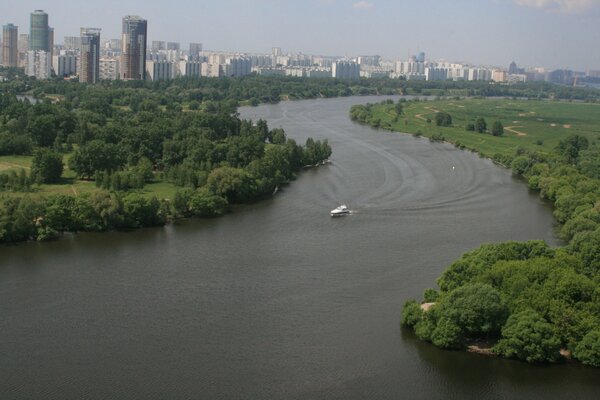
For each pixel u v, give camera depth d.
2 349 167.62
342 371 159.50
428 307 183.88
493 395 151.00
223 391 151.75
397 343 171.50
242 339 173.62
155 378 156.25
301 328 179.75
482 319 165.50
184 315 186.88
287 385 154.00
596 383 154.62
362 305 193.50
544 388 153.25
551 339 159.12
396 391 152.12
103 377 156.38
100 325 180.62
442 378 156.62
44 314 186.50
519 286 171.88
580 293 168.38
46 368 159.75
